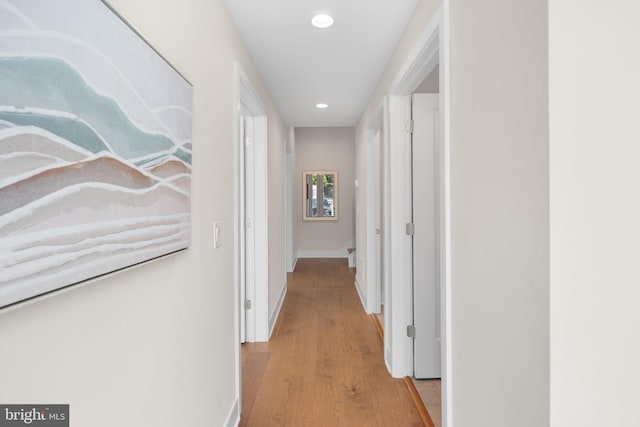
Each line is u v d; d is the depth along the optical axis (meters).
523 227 0.91
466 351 1.23
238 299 1.99
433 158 2.41
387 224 2.61
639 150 0.83
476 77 1.14
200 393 1.40
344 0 1.76
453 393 1.34
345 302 4.25
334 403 2.13
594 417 0.84
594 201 0.83
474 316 1.17
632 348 0.83
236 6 1.80
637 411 0.84
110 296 0.79
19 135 0.50
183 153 1.11
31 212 0.53
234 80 1.94
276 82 2.99
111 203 0.72
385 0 1.76
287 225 5.93
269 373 2.51
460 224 1.26
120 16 0.76
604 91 0.83
